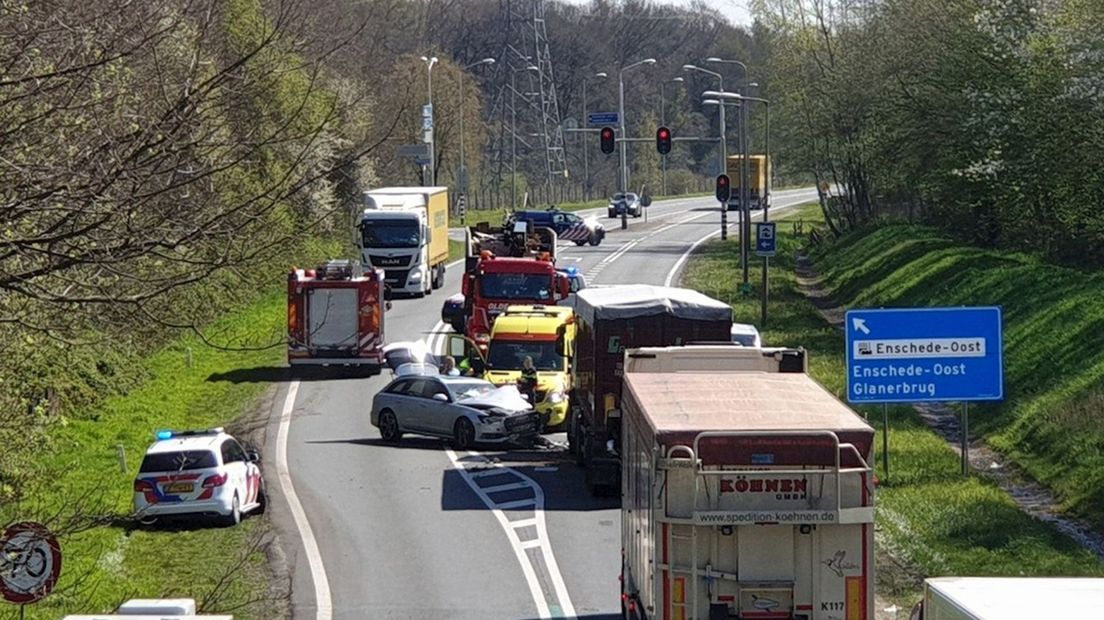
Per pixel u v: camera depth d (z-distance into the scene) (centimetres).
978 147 7188
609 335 4497
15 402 3256
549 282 7306
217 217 1888
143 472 4272
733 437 2403
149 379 6756
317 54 2455
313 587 3666
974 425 5384
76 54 1903
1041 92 6619
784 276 10406
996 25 6969
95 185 1834
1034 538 3712
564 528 4234
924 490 4262
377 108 5269
